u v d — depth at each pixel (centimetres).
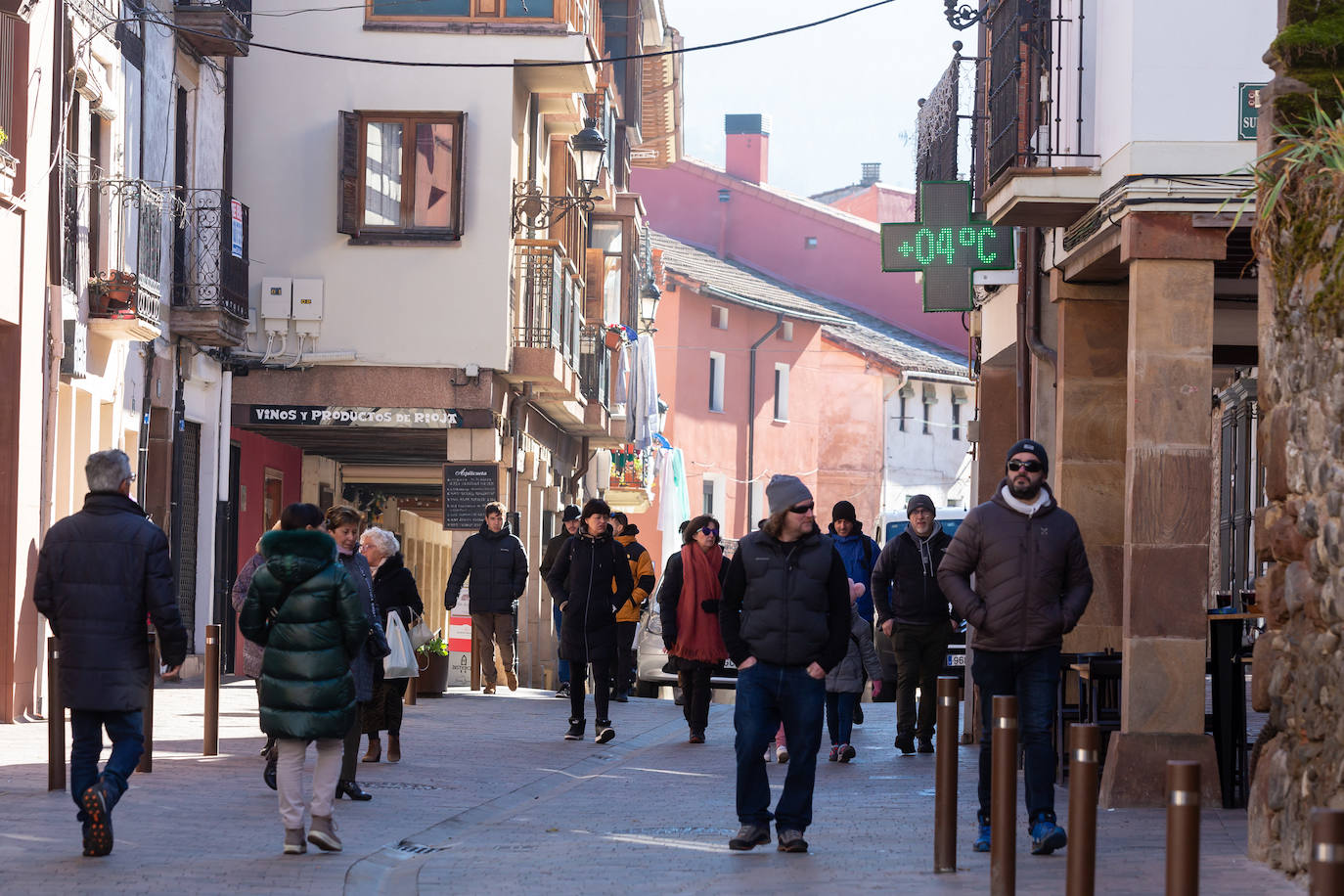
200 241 2870
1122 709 1546
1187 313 1544
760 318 6919
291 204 3209
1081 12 1698
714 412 6706
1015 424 2327
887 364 7244
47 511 2203
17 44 2134
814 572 1239
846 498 7231
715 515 6712
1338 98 1147
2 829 1259
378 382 3198
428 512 4941
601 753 2020
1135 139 1552
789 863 1182
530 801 1590
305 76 3216
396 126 3219
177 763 1703
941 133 2275
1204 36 1551
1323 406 1043
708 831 1369
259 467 3444
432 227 3212
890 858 1201
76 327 2288
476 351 3197
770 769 1819
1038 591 1188
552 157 4000
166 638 1215
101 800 1151
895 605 1958
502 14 3212
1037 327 2028
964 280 2088
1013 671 1205
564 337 3528
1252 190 1177
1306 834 1042
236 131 3212
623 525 2842
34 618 2158
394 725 1817
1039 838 1184
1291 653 1092
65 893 1027
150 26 2688
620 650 2823
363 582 1521
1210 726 1580
